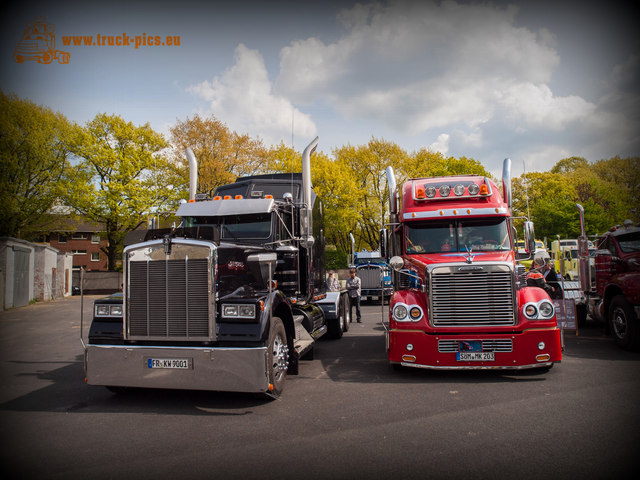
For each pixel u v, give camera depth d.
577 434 4.17
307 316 7.93
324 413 5.03
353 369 7.33
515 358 6.32
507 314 6.43
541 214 35.56
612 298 8.96
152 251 5.43
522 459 3.67
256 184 8.77
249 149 36.09
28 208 31.80
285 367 5.90
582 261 10.98
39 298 27.05
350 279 14.48
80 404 5.59
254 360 5.12
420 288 7.12
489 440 4.09
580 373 6.53
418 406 5.20
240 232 7.66
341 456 3.81
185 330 5.31
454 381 6.34
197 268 5.31
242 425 4.69
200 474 3.51
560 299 10.70
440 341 6.49
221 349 5.15
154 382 5.27
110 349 5.39
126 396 5.95
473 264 6.56
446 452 3.85
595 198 34.72
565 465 3.54
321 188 35.88
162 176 36.53
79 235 56.78
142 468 3.65
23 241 23.50
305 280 8.31
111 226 36.84
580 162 40.25
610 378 6.21
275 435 4.37
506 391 5.71
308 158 7.91
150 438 4.35
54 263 30.91
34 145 30.00
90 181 35.59
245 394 5.96
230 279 5.80
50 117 31.00
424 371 7.05
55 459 3.86
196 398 5.79
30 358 8.94
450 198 7.80
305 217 7.78
